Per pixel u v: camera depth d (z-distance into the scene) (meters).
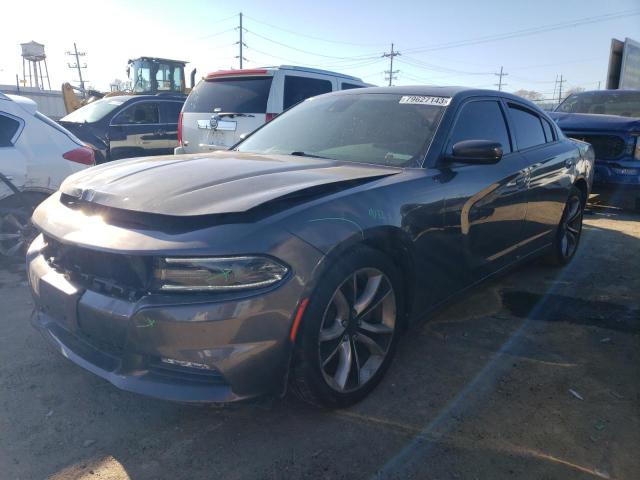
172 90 17.44
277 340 2.22
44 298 2.58
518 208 3.90
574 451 2.40
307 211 2.35
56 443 2.38
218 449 2.37
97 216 2.45
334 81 7.79
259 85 7.00
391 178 2.87
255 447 2.38
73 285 2.43
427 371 3.09
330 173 2.82
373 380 2.77
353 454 2.35
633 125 7.47
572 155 4.89
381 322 2.82
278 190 2.42
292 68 7.14
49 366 3.04
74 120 10.21
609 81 14.88
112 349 2.35
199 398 2.17
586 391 2.91
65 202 2.78
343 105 3.86
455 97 3.55
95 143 9.53
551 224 4.63
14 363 3.06
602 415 2.69
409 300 2.97
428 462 2.30
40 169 4.84
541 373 3.10
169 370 2.27
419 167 3.09
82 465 2.25
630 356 3.34
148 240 2.18
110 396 2.76
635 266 5.29
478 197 3.34
